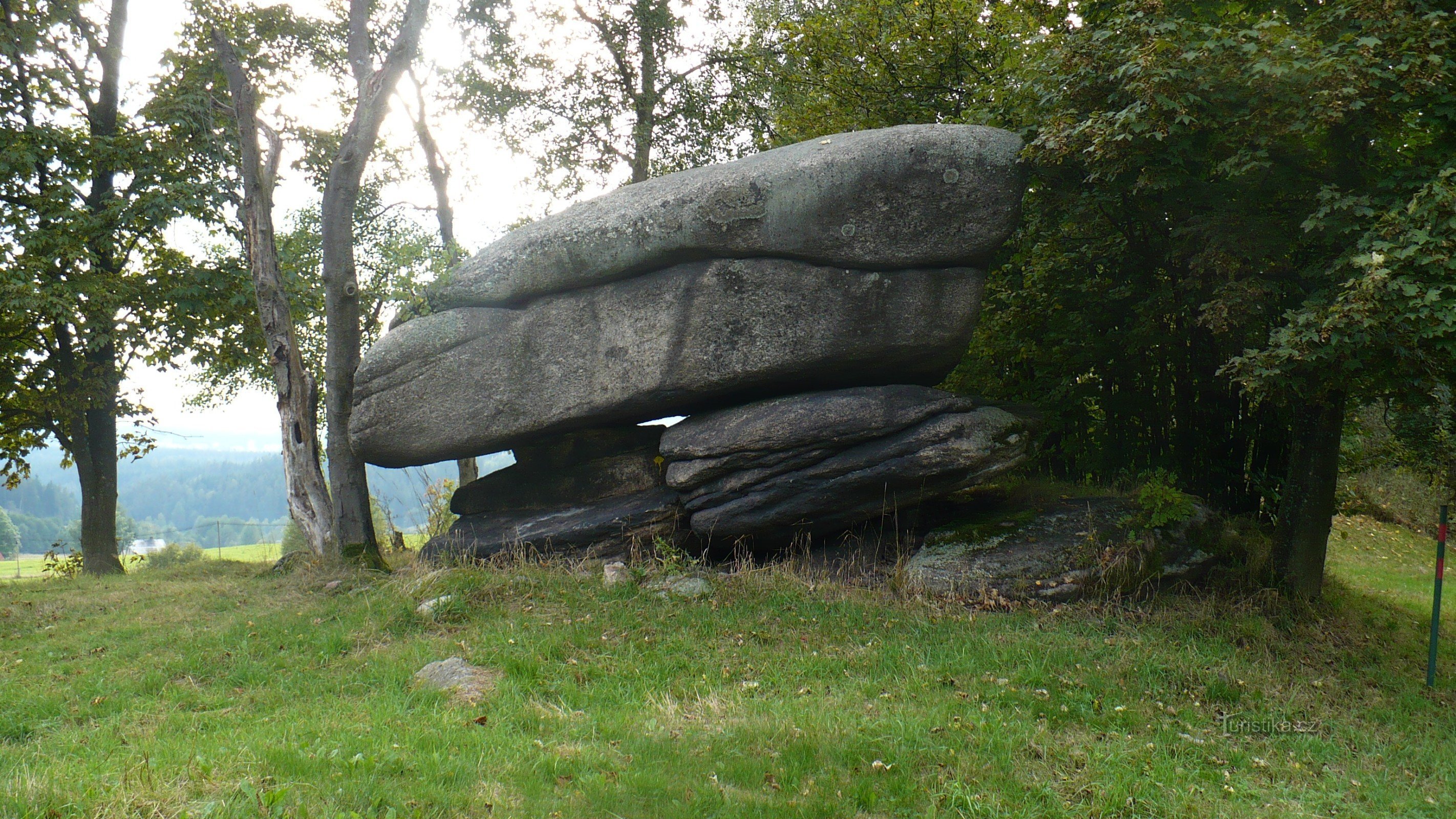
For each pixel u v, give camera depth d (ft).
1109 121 29.09
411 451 34.40
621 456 36.35
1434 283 23.70
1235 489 38.91
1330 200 26.84
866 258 31.94
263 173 41.75
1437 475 35.83
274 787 15.03
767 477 32.40
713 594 30.37
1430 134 28.37
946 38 51.39
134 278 56.70
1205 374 38.14
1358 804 18.53
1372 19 25.22
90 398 56.54
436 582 31.19
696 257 32.71
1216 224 29.91
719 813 15.94
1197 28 28.63
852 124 53.62
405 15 39.75
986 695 22.61
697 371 32.73
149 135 55.77
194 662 25.41
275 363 41.16
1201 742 20.80
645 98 62.44
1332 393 29.81
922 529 34.14
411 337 33.96
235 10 56.08
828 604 29.76
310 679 24.09
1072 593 30.25
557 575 32.19
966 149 31.48
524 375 33.83
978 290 32.86
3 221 51.08
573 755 18.03
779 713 20.85
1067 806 16.96
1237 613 30.14
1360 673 27.73
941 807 16.74
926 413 31.76
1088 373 41.19
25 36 54.13
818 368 32.81
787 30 55.88
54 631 29.35
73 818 13.30
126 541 92.99
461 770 16.65
